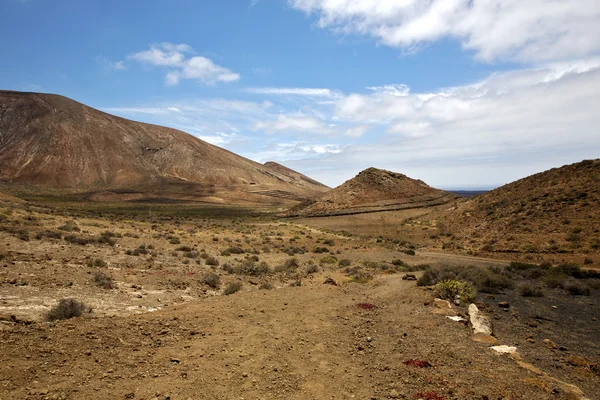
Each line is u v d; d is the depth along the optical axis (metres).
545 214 39.97
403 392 6.50
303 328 10.27
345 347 8.93
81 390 5.73
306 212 90.81
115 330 8.53
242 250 32.00
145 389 6.08
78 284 13.56
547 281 18.94
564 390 6.75
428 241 49.72
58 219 38.09
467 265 28.34
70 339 7.55
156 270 18.88
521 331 11.04
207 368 7.18
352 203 92.50
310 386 6.71
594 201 38.03
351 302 14.05
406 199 93.38
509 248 35.88
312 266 25.03
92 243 25.59
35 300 10.71
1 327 7.59
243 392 6.34
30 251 18.84
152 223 57.03
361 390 6.60
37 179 181.25
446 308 12.96
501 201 51.50
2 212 33.00
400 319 11.56
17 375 5.77
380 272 24.36
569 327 11.61
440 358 8.18
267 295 14.30
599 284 17.94
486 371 7.48
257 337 9.26
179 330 9.23
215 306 11.97
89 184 191.88
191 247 31.44
